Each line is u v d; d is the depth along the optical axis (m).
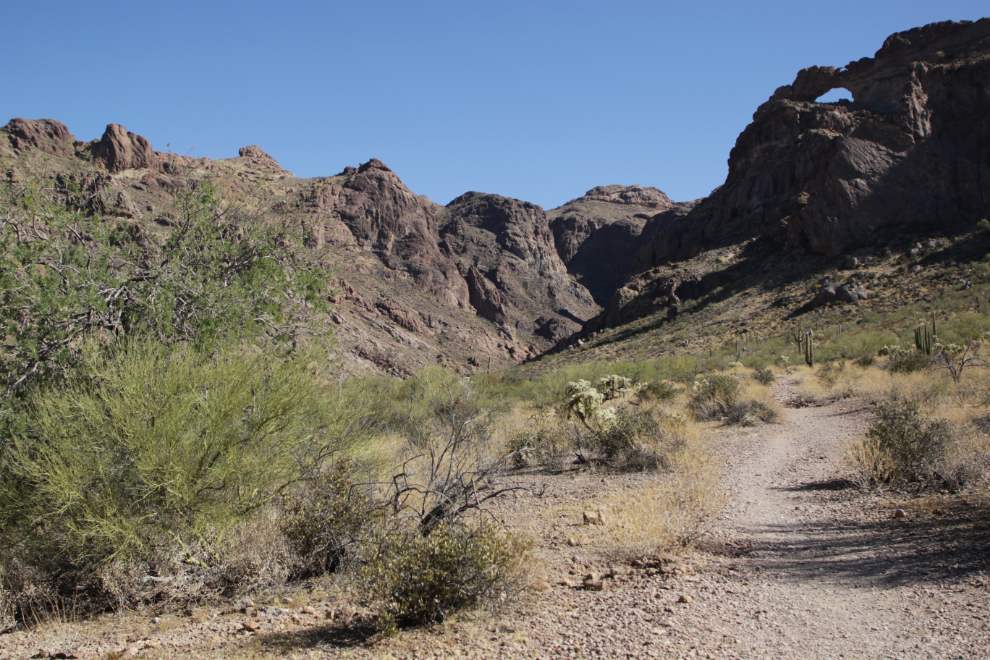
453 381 15.17
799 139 115.06
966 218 80.69
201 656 4.01
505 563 4.67
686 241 123.69
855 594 4.74
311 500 6.00
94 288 6.70
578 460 11.78
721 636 4.02
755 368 42.97
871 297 64.50
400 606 4.39
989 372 18.91
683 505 7.45
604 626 4.24
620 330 96.69
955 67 95.06
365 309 137.62
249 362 6.23
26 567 5.33
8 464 5.35
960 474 7.96
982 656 3.46
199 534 5.26
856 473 9.17
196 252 7.95
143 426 5.30
